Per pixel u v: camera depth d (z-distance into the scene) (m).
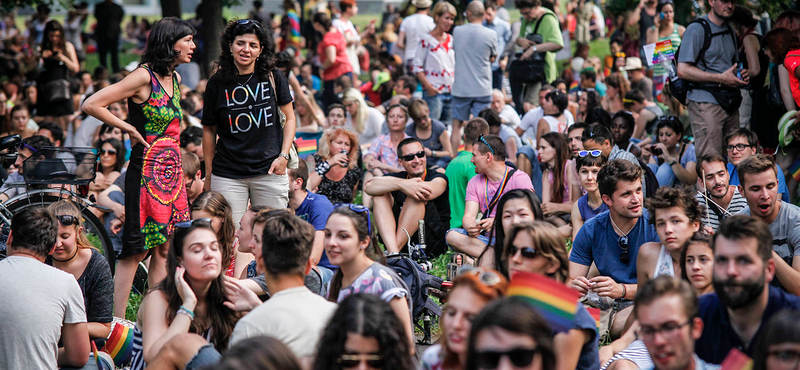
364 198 17.70
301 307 7.51
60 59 27.14
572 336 7.11
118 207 15.02
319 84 33.41
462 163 14.38
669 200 9.54
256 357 5.13
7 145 13.90
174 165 12.02
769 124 16.58
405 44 29.94
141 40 51.41
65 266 10.44
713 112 15.98
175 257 8.68
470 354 5.30
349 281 8.75
